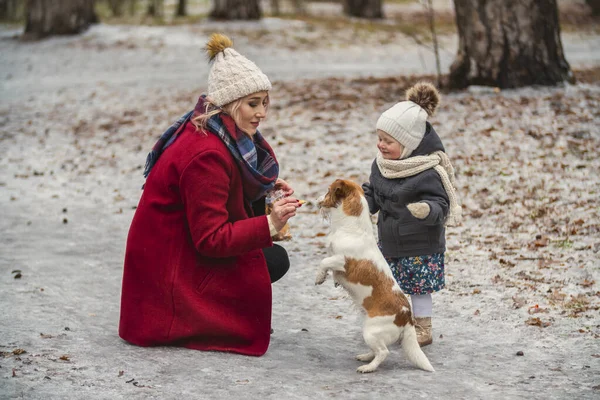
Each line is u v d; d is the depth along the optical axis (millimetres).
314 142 16000
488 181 12625
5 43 36156
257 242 5938
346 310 7598
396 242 6480
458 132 15617
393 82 22031
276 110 19250
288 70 28016
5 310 7371
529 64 18781
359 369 5867
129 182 14422
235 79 6059
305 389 5465
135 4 54750
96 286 8422
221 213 5961
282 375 5766
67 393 5250
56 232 11078
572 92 18203
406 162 6324
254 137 6570
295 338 6766
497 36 18766
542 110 16719
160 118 20234
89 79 27875
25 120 21078
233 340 6289
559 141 14516
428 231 6398
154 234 6215
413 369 5980
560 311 7281
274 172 6625
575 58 29812
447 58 32375
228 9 40031
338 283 5992
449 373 5863
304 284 8477
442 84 19906
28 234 10953
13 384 5355
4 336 6531
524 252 9289
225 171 6035
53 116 21422
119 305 7734
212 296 6230
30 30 36938
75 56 32656
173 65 30547
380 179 6570
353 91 20984
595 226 10062
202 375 5688
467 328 6961
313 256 9578
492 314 7289
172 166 6066
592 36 39375
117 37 35844
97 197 13375
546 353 6289
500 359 6180
